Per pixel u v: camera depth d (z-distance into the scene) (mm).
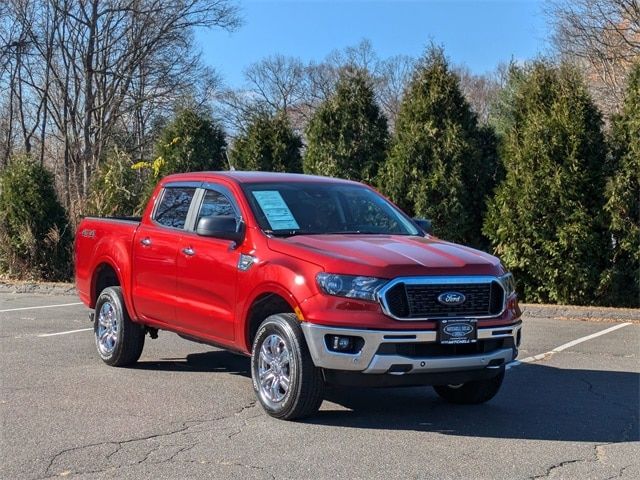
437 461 5078
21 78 32281
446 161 14336
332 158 15805
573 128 13133
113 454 5137
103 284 8680
